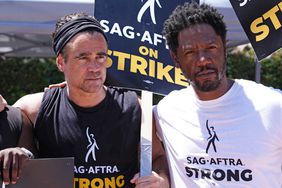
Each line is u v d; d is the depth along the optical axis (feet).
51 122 7.37
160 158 7.62
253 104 6.84
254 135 6.73
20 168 6.50
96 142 7.27
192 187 6.94
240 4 7.93
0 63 21.95
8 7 12.41
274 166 6.75
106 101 7.37
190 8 6.89
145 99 7.58
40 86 22.11
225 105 6.88
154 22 7.89
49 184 6.72
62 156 7.32
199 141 6.94
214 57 6.68
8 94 22.00
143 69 7.75
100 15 7.84
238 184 6.72
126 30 7.83
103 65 7.07
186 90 7.31
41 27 13.30
